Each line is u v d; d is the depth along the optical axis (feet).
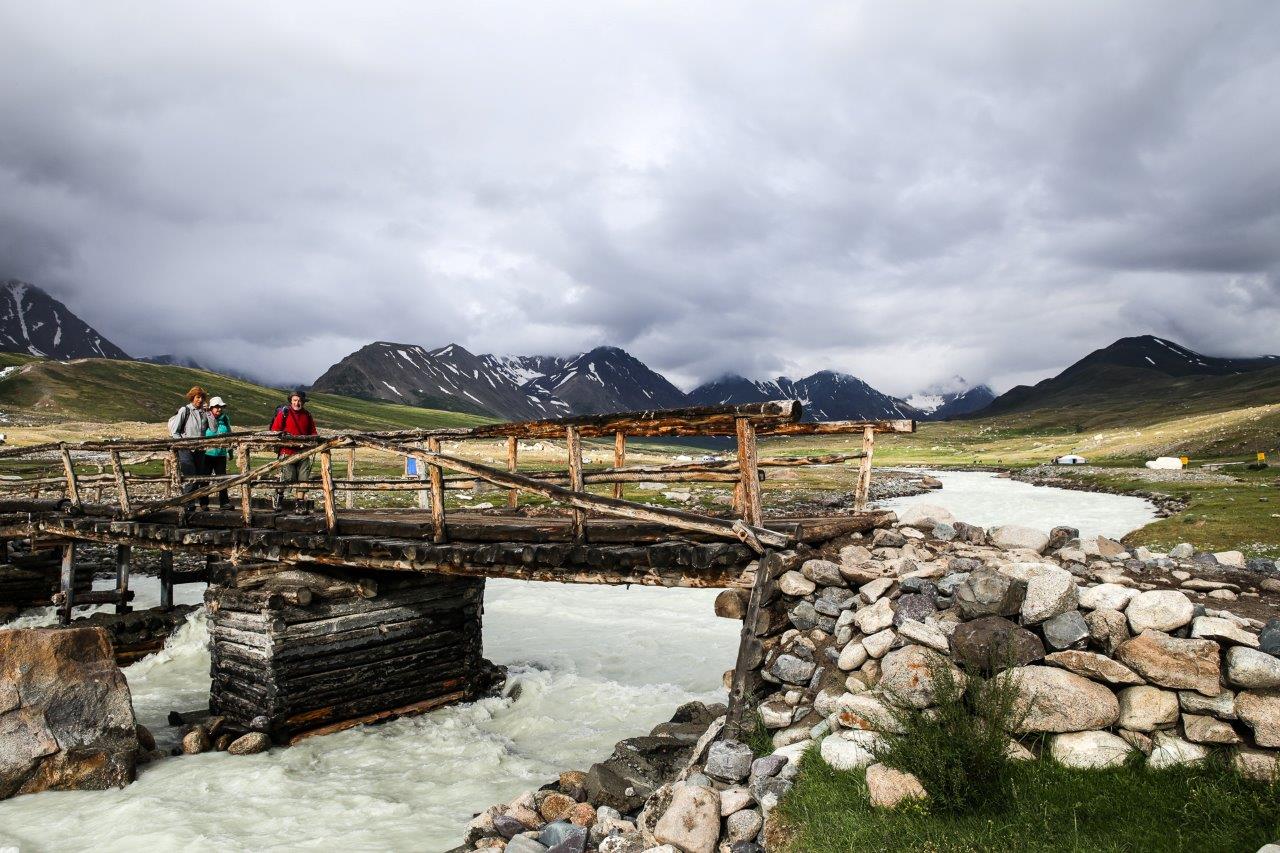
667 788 25.75
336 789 38.19
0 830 32.45
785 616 30.30
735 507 32.01
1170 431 532.32
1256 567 34.86
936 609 26.81
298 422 59.36
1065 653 23.57
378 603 49.08
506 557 34.71
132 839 31.89
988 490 301.63
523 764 42.47
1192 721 21.56
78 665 39.45
